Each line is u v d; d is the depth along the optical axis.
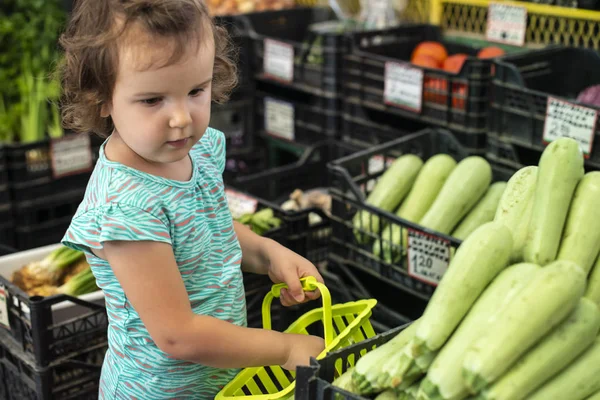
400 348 1.08
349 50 2.56
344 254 1.92
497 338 0.95
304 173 2.51
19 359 1.67
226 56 1.37
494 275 1.06
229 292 1.30
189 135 1.11
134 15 1.05
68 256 2.07
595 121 1.85
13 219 2.62
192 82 1.08
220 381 1.35
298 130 2.79
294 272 1.39
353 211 1.90
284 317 1.87
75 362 1.67
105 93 1.12
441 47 2.57
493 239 1.07
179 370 1.28
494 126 2.10
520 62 2.19
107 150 1.21
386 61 2.34
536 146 2.01
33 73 3.08
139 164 1.19
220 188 1.32
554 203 1.17
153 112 1.09
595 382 1.01
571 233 1.16
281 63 2.76
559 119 1.93
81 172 2.72
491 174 2.02
